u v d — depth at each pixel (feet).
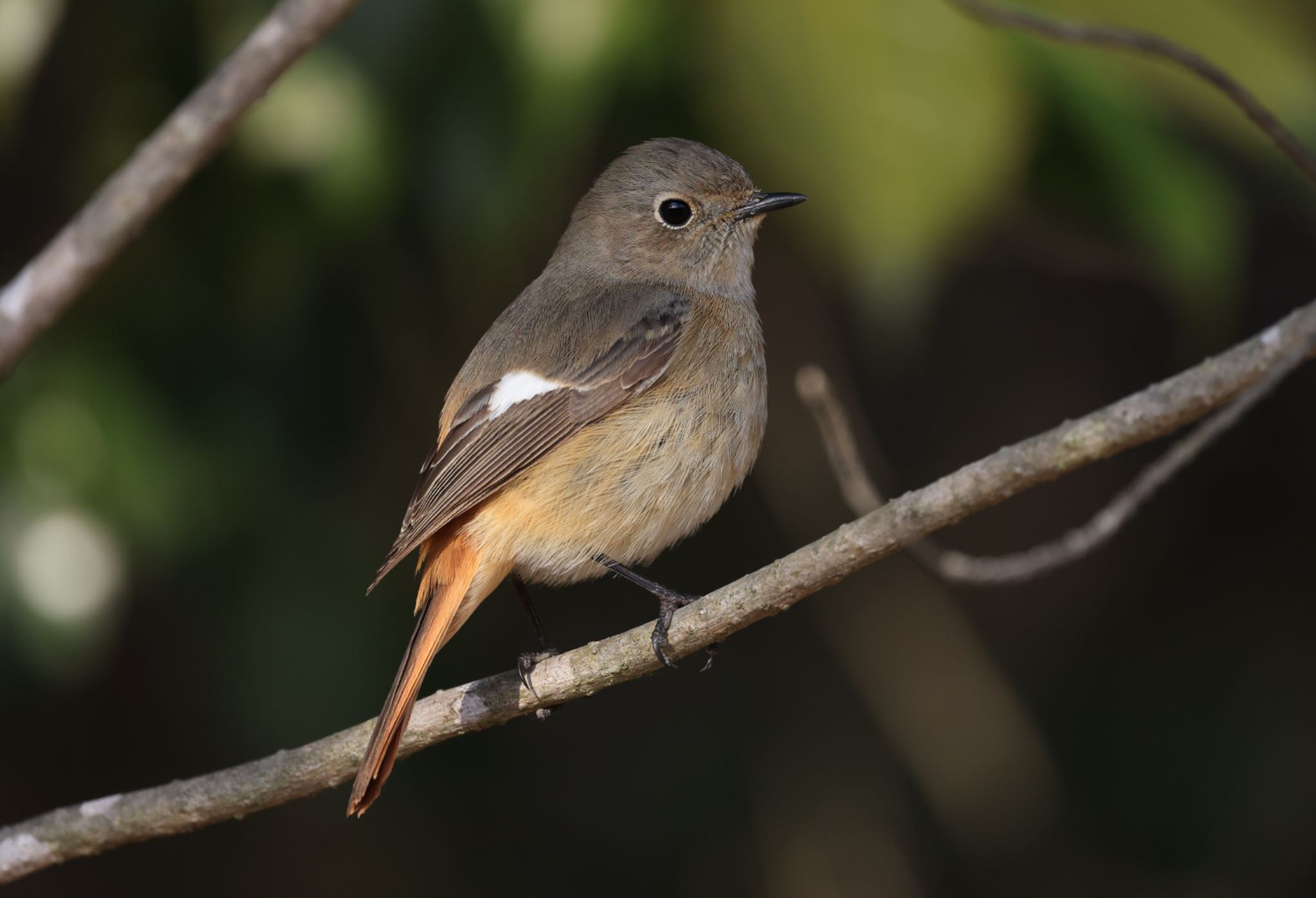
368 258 32.48
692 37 26.86
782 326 36.70
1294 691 36.45
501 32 26.76
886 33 25.77
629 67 27.73
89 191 31.42
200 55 30.60
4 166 34.60
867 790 37.22
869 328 37.11
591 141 33.40
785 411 36.58
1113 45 20.61
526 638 37.73
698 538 37.96
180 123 16.93
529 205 29.94
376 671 33.63
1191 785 36.78
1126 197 28.50
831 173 25.93
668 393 25.95
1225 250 28.55
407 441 35.14
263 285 31.35
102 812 22.31
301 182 29.60
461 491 24.88
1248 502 38.73
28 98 32.91
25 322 16.96
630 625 37.99
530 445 25.26
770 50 26.18
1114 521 21.57
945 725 36.73
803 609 38.50
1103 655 38.63
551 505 25.25
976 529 40.52
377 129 27.81
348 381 33.68
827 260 30.60
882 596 37.50
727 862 37.09
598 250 29.12
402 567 34.65
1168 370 40.45
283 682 32.99
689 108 31.81
